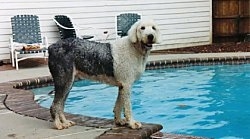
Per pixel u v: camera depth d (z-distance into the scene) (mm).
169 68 8070
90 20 9305
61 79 3670
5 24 8391
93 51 3623
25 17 8195
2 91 5441
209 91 6238
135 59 3586
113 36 9555
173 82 6867
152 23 3477
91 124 3873
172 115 5125
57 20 8766
